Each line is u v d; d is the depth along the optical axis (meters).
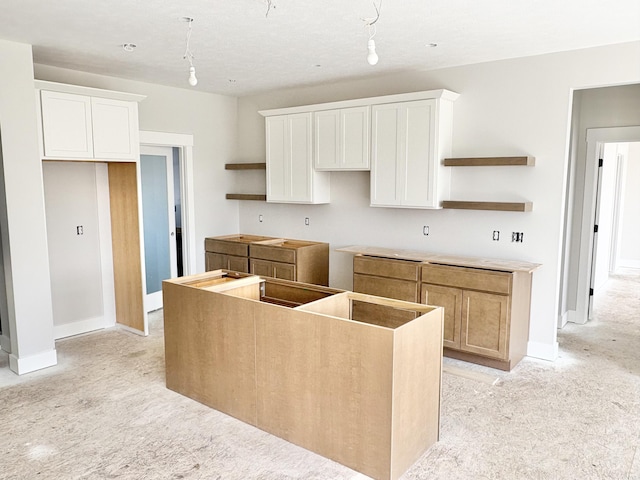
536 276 4.30
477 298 4.06
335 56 4.25
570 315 5.46
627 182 8.65
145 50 4.06
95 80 5.00
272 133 5.67
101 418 3.29
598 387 3.74
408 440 2.69
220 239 6.18
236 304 3.17
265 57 4.27
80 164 4.95
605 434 3.05
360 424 2.66
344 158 5.04
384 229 5.19
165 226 6.01
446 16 3.17
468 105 4.53
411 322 2.64
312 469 2.72
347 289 5.59
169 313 3.67
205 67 4.68
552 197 4.16
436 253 4.81
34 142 3.92
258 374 3.11
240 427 3.18
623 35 3.58
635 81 3.75
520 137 4.27
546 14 3.13
